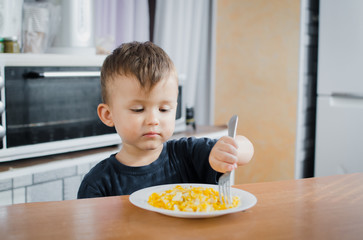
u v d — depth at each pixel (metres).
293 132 2.46
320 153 2.38
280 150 2.51
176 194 0.60
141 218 0.56
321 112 2.37
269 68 2.53
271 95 2.53
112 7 2.32
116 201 0.65
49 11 1.80
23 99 1.45
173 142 0.98
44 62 1.50
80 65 1.62
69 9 1.78
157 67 0.75
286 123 2.48
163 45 2.55
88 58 1.64
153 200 0.60
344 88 2.28
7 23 1.68
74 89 1.60
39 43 1.77
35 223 0.54
